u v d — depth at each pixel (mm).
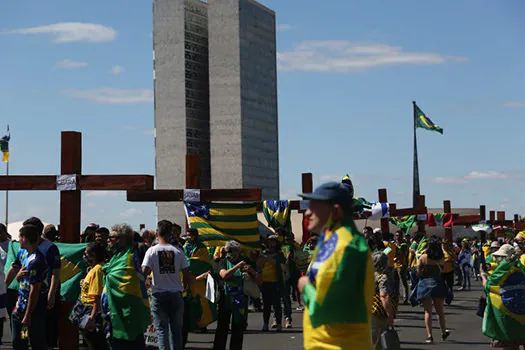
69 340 12789
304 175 22828
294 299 22922
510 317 10602
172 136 196125
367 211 25219
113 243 9984
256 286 12852
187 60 196875
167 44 196625
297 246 18609
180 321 10883
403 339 15109
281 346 14336
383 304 9680
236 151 189750
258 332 16766
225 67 191375
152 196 16578
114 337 9836
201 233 16406
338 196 5344
